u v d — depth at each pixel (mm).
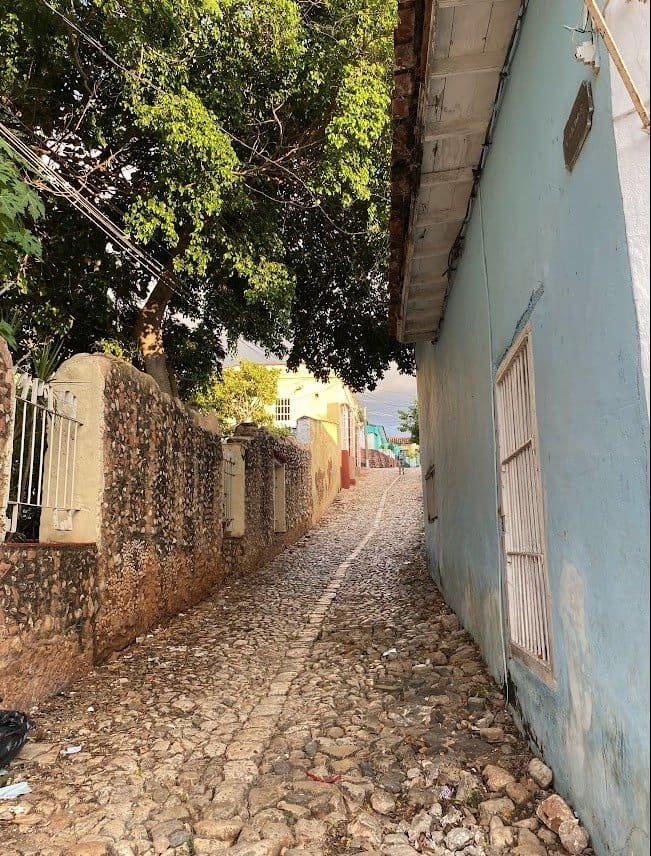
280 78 7359
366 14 7105
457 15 3393
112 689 5262
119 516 6367
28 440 5043
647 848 2041
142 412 7055
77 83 7465
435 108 4055
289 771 3666
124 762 3789
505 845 2777
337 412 26781
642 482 1985
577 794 2795
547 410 3102
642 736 2047
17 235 4938
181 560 8344
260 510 12828
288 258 10359
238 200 7371
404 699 4797
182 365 11992
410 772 3518
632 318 2029
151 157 7938
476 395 5211
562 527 2898
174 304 10836
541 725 3393
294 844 2926
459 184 4855
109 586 6113
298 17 6707
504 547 4289
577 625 2709
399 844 2859
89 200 8031
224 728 4430
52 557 5039
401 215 5219
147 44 6246
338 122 6859
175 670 5852
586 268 2463
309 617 8078
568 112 2625
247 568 11758
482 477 5094
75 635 5406
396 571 11281
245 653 6441
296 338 11555
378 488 27250
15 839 2959
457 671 5215
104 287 9125
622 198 2041
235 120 7344
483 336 4805
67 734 4285
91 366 5996
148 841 2947
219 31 6492
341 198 7574
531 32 3205
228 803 3281
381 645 6449
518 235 3596
